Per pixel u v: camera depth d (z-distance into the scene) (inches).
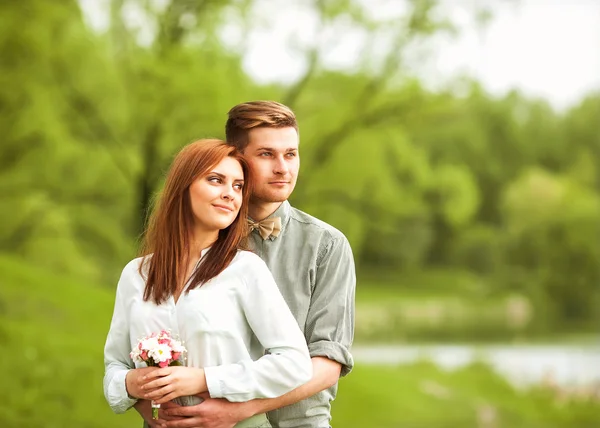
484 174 1354.6
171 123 722.2
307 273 126.8
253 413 115.0
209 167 117.5
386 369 733.3
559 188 1258.6
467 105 887.1
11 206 836.0
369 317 1086.4
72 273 869.2
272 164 126.5
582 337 1090.1
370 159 823.1
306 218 131.3
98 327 581.6
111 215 922.7
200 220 118.6
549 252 1224.2
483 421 611.8
